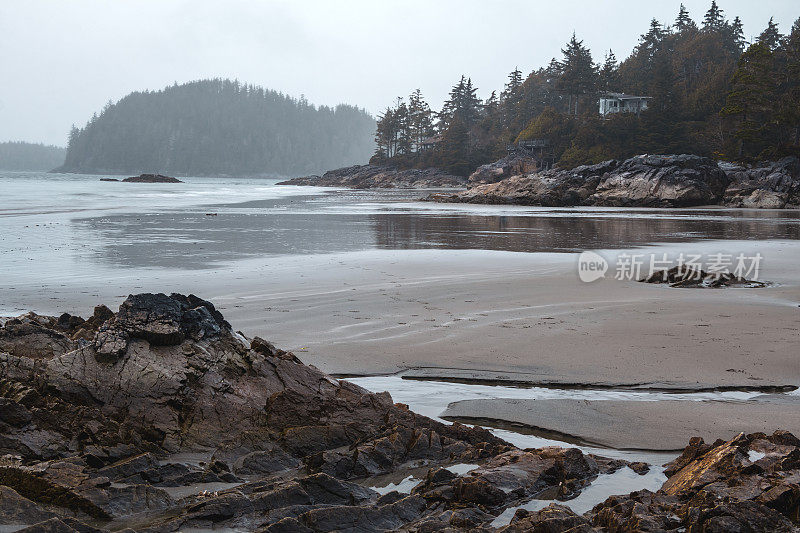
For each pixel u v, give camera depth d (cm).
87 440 580
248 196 6969
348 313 1173
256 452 595
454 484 532
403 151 17525
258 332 1029
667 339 1026
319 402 671
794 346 993
